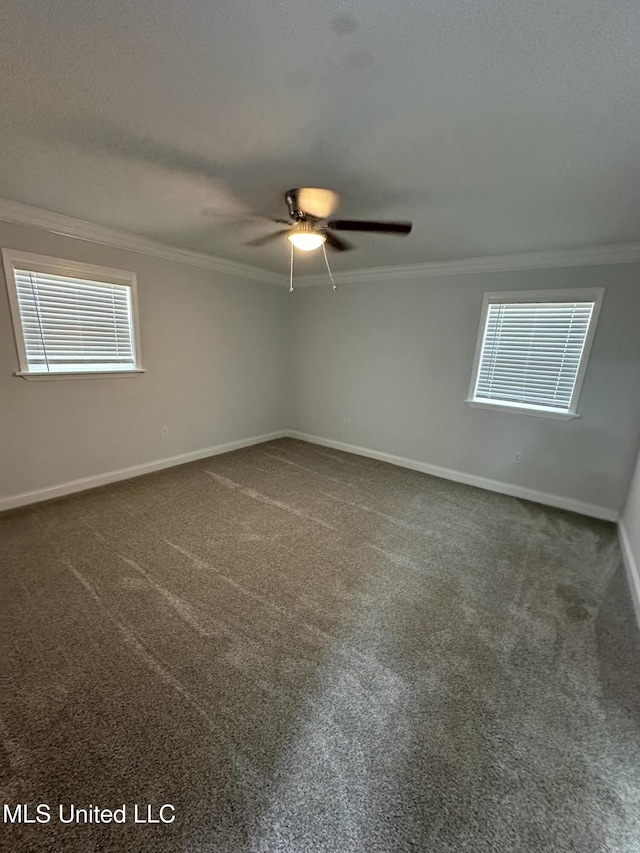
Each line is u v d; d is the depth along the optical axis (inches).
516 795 49.9
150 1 39.7
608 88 50.0
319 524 121.6
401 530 119.8
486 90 51.8
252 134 65.5
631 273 119.1
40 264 115.4
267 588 89.3
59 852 42.8
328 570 97.4
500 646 74.9
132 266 138.4
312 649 72.0
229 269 172.6
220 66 49.3
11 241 109.1
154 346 151.6
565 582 96.5
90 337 132.6
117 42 45.5
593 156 67.7
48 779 49.4
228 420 191.0
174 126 63.7
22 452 122.4
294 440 219.6
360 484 156.9
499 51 44.6
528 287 136.9
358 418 194.7
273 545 108.0
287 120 61.0
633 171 71.9
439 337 161.2
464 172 76.2
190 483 150.3
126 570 93.7
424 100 54.6
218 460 179.9
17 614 77.9
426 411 170.2
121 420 146.6
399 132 63.0
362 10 39.8
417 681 66.1
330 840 44.6
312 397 211.9
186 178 83.9
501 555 107.7
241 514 126.0
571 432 135.8
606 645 76.2
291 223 100.1
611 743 57.1
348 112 58.3
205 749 53.7
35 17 41.8
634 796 50.3
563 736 57.8
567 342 133.2
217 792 48.8
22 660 67.1
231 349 183.8
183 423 169.8
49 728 55.6
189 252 151.9
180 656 69.2
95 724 56.5
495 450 153.3
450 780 51.3
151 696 61.2
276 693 62.7
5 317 112.4
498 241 120.6
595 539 118.4
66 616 77.8
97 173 82.4
